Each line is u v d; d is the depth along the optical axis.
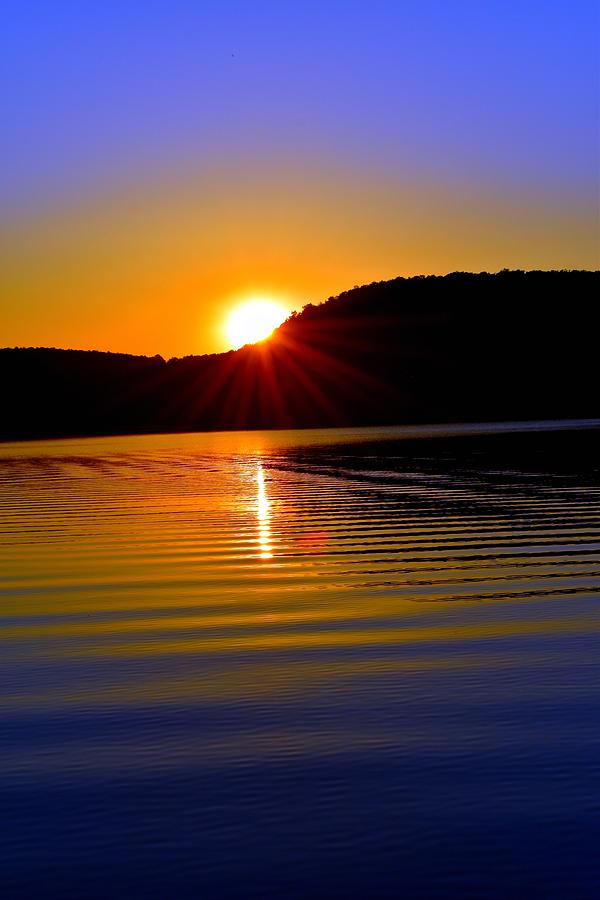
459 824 6.48
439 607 13.01
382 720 8.42
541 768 7.31
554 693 9.06
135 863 6.07
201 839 6.35
